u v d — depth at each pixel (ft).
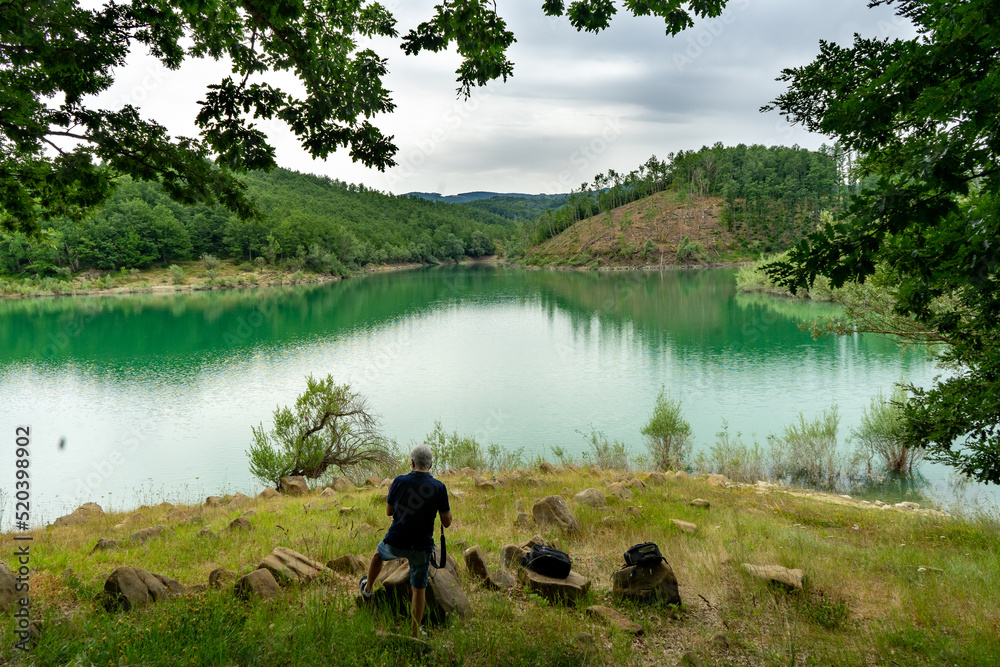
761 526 35.24
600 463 74.33
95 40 27.32
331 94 26.21
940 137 15.62
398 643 15.90
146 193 507.71
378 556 17.52
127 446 89.56
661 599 20.92
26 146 29.60
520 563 23.76
